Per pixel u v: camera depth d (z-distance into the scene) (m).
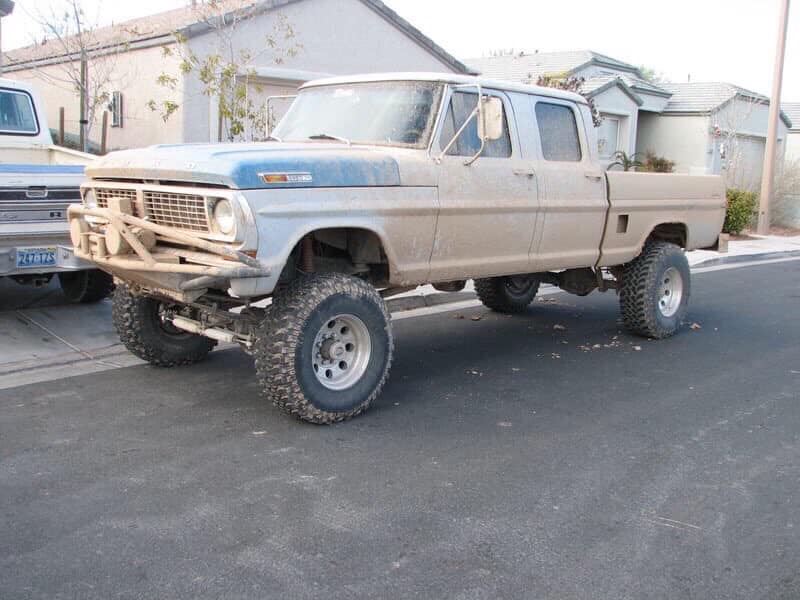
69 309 7.86
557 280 8.36
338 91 6.26
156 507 4.00
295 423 5.27
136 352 6.27
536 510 4.09
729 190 19.47
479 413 5.60
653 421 5.53
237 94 11.80
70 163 8.24
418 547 3.67
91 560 3.48
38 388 5.88
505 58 29.81
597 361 7.15
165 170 4.79
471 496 4.23
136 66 14.48
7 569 3.39
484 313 9.24
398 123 5.78
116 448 4.76
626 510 4.12
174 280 4.93
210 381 6.14
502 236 6.23
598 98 23.95
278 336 4.91
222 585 3.31
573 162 6.95
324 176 4.95
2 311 7.58
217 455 4.69
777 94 20.22
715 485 4.47
